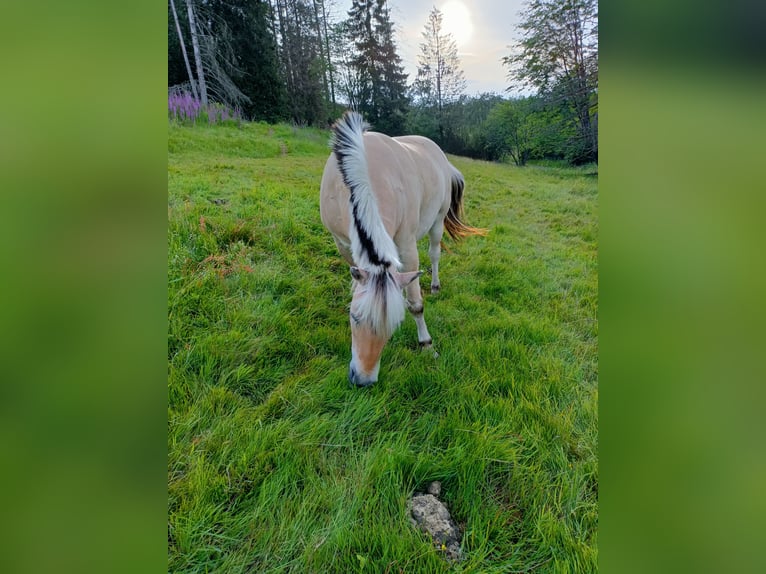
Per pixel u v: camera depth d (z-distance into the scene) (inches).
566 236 156.6
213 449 65.4
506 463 66.0
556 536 56.4
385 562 52.0
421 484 63.4
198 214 122.2
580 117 203.8
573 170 210.8
